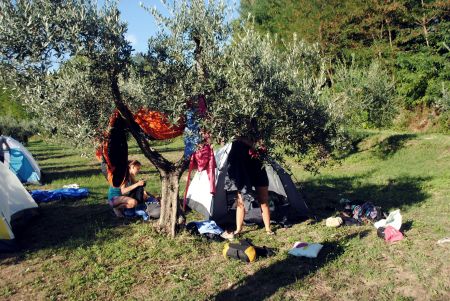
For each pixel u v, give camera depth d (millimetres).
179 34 5457
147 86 5508
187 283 5309
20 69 4660
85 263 6141
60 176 14820
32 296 5246
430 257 5699
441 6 22812
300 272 5438
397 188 10148
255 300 4789
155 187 11844
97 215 8727
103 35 4953
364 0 25688
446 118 20562
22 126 33625
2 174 7941
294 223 7805
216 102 5387
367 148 16156
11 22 4402
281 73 5887
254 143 5762
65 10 4680
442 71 22125
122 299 5035
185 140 6629
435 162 13039
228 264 5891
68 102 5246
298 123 6086
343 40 26688
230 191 8219
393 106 16422
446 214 7699
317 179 11812
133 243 6840
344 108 11336
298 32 28234
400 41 24781
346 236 6809
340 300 4723
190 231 7062
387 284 5004
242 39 5535
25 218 8273
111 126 6094
